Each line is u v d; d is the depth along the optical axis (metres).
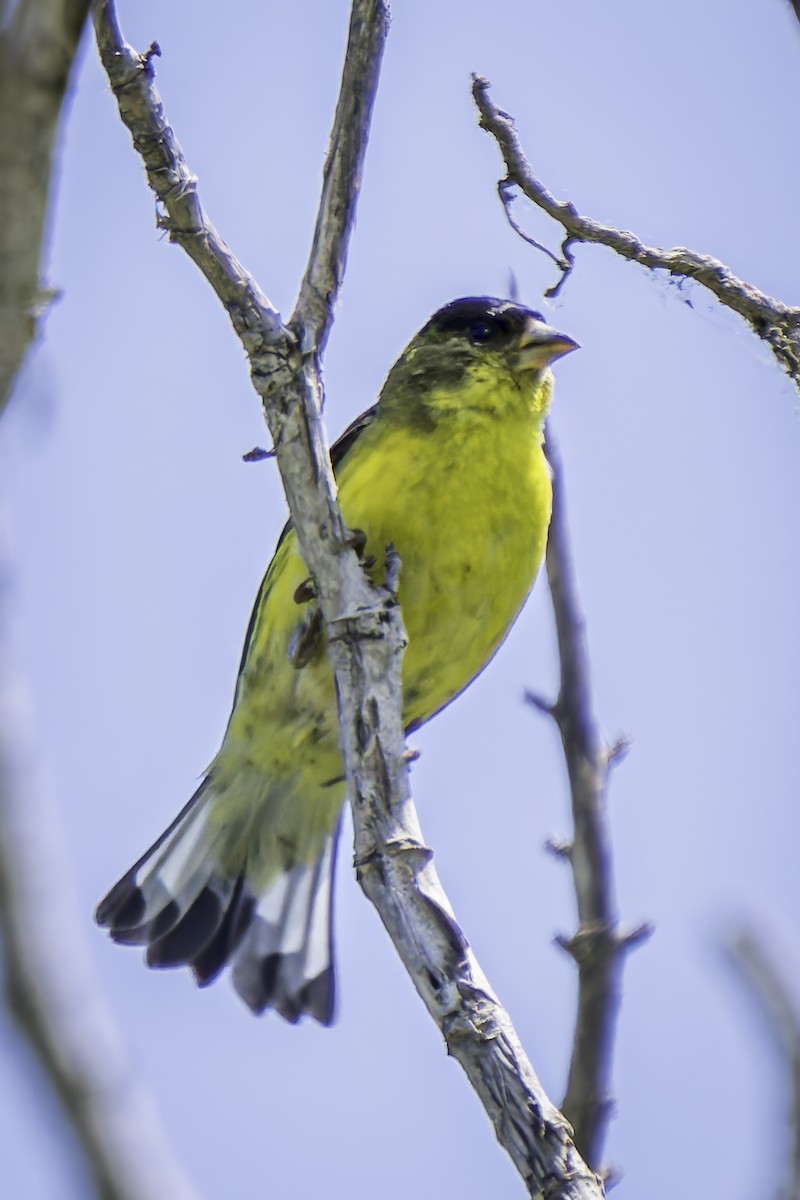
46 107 4.85
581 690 9.36
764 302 9.12
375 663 8.47
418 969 7.55
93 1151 5.19
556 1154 6.93
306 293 8.64
